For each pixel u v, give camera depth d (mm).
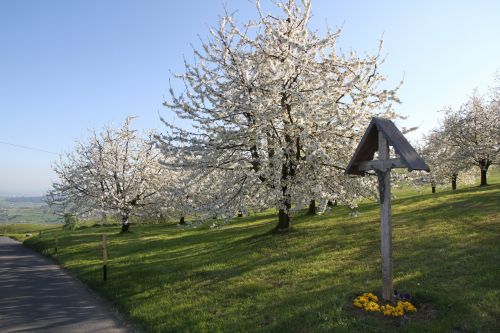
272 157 15047
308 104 14156
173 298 9500
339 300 7375
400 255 10977
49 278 14156
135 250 19734
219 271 11852
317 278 9672
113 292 10883
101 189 30859
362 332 6039
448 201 23141
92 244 23500
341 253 12266
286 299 8180
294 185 15680
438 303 6828
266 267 11492
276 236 16953
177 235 26094
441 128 39844
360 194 16156
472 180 41625
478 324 5941
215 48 17078
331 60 15367
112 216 31828
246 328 6902
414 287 7789
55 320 8672
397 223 17047
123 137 31969
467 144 35344
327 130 14766
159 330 7477
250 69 16953
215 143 15812
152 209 31672
